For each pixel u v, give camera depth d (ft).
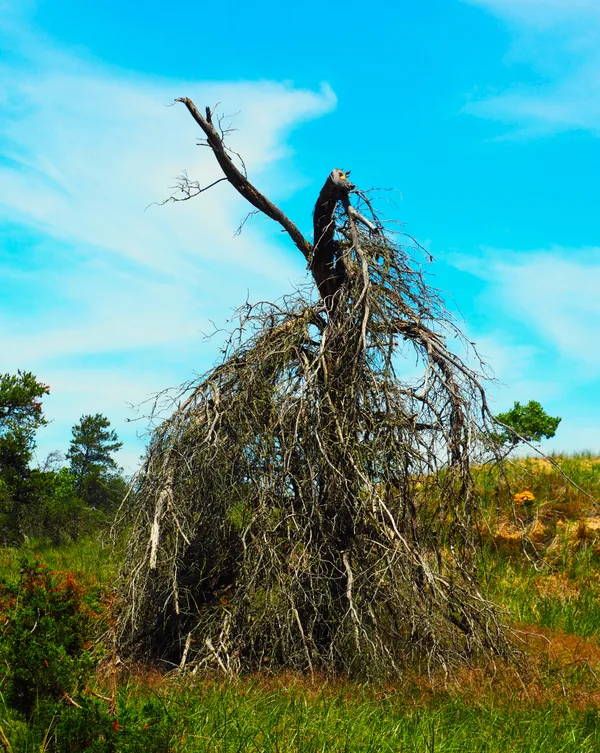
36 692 14.14
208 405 24.06
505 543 35.78
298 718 15.98
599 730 16.89
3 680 14.37
